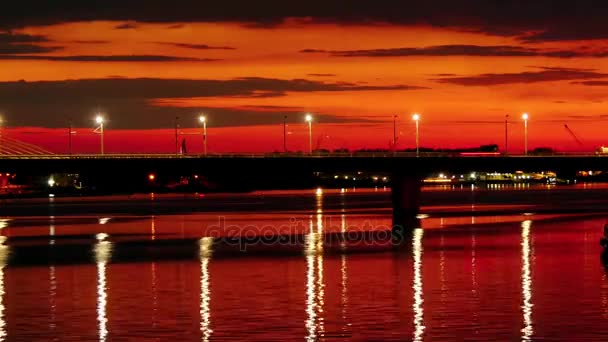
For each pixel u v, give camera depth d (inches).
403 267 4367.6
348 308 3257.9
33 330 2947.8
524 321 3014.3
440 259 4702.3
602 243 4623.5
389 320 3048.7
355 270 4264.3
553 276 3986.2
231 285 3814.0
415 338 2805.1
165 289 3725.4
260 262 4630.9
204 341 2790.4
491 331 2883.9
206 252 5182.1
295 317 3107.8
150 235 6515.8
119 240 6107.3
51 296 3577.8
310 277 4035.4
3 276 4188.0
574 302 3331.7
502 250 5142.7
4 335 2881.4
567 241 5679.1
